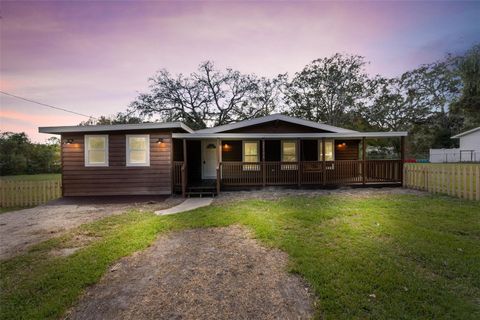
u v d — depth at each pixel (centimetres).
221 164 1028
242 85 2711
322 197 820
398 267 313
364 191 942
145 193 991
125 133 991
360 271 304
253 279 300
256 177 1080
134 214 651
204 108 2669
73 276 308
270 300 258
